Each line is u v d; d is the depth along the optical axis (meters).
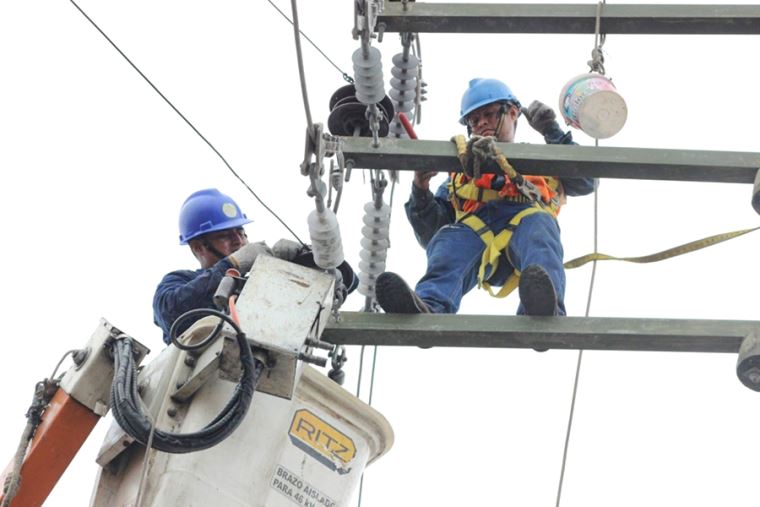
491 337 9.28
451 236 10.54
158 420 7.85
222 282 8.05
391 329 9.22
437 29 9.87
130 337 8.03
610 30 10.01
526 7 9.88
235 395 7.61
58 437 8.09
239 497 7.82
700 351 9.29
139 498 7.54
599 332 9.22
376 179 9.77
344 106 9.52
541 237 10.29
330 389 8.18
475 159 9.33
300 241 8.71
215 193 10.59
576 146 9.45
